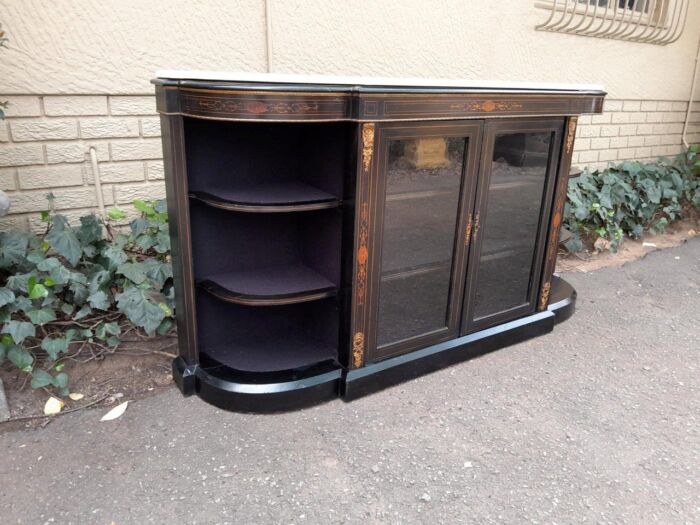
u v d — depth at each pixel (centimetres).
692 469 175
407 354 218
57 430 184
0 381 192
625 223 428
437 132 194
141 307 220
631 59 465
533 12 389
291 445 180
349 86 172
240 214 212
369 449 179
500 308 247
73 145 255
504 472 171
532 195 239
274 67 294
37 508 151
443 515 153
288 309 233
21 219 251
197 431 185
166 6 259
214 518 150
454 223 216
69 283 228
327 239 205
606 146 479
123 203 274
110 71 254
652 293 323
